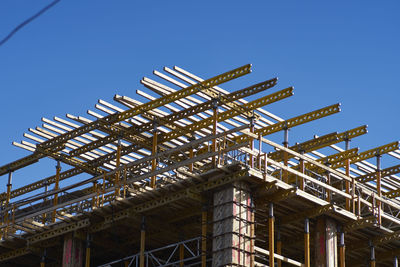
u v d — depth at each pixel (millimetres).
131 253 53094
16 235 52938
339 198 52781
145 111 52062
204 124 53125
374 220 48812
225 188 45531
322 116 51250
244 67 48406
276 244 51469
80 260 51062
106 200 55844
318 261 48031
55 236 51594
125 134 54375
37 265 56875
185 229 49906
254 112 52562
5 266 56594
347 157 53062
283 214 48781
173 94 50906
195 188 46312
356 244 51656
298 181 54156
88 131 54688
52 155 57469
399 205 55156
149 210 48281
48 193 51406
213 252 44688
